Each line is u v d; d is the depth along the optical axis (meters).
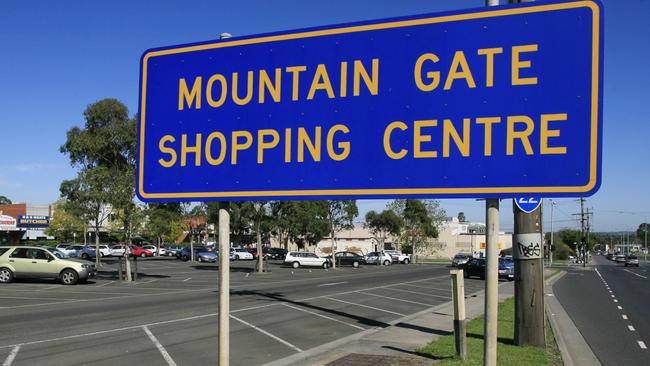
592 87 4.11
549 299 22.52
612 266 73.94
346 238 85.50
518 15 4.31
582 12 4.16
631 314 17.31
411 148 4.53
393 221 60.91
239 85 5.10
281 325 12.96
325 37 4.85
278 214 39.16
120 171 26.77
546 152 4.18
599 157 4.06
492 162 4.30
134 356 9.15
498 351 9.35
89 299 18.47
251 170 5.00
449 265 59.44
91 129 27.08
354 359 8.81
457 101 4.43
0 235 61.97
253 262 57.78
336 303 18.00
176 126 5.27
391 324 13.39
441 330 12.09
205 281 27.52
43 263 24.81
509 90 4.29
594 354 10.69
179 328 12.05
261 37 5.05
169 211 28.95
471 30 4.42
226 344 4.79
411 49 4.58
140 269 38.97
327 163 4.77
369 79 4.69
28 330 11.70
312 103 4.85
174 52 5.32
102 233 68.00
